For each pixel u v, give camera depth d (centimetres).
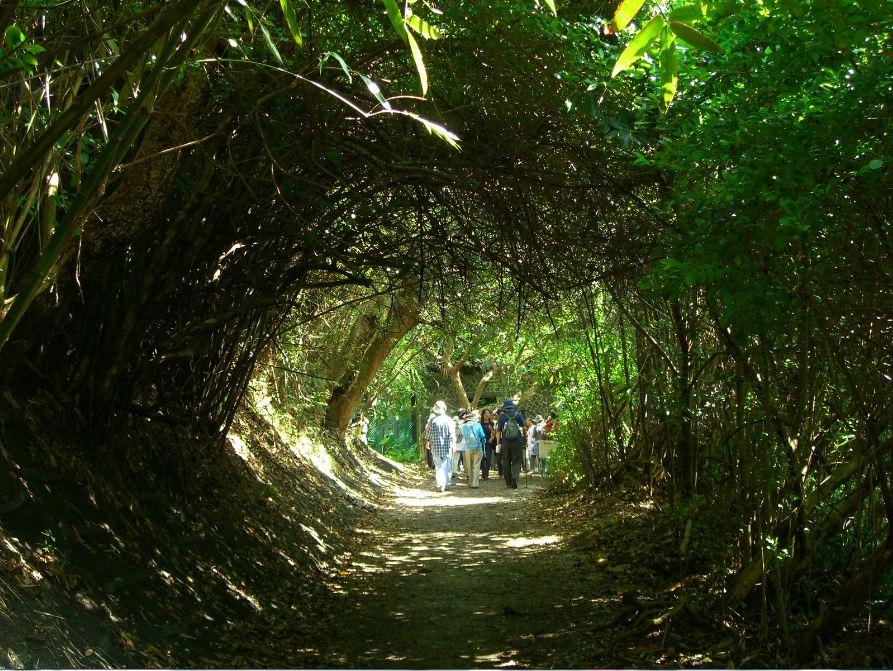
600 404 1220
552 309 1080
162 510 636
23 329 538
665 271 464
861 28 326
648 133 534
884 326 412
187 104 458
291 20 250
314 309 1109
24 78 343
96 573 472
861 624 495
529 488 1666
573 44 545
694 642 517
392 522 1179
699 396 717
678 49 436
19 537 436
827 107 352
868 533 539
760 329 425
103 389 610
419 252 738
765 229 382
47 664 354
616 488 1128
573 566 781
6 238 331
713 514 647
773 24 365
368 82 302
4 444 499
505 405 1711
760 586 539
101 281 591
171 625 491
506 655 532
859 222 380
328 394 1667
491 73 570
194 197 572
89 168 467
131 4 396
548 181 644
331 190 689
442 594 712
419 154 647
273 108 571
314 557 843
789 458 489
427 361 2511
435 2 525
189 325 666
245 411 1145
